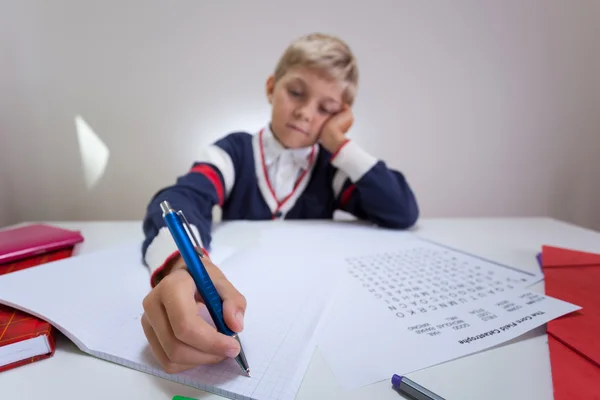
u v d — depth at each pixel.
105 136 1.02
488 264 0.43
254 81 1.03
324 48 0.68
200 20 0.99
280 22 1.01
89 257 0.41
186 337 0.20
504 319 0.29
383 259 0.45
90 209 1.05
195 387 0.21
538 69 1.10
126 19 0.96
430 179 1.15
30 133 0.98
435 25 1.05
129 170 1.04
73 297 0.30
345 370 0.23
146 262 0.37
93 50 0.97
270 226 0.63
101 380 0.22
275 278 0.37
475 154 1.14
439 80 1.08
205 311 0.23
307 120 0.68
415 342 0.26
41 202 1.02
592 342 0.25
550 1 1.06
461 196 1.17
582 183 1.18
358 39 1.04
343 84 0.68
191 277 0.24
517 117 1.13
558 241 0.56
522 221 0.72
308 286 0.35
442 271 0.40
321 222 0.68
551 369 0.23
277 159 0.73
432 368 0.23
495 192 1.17
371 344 0.25
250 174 0.74
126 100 1.00
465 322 0.28
